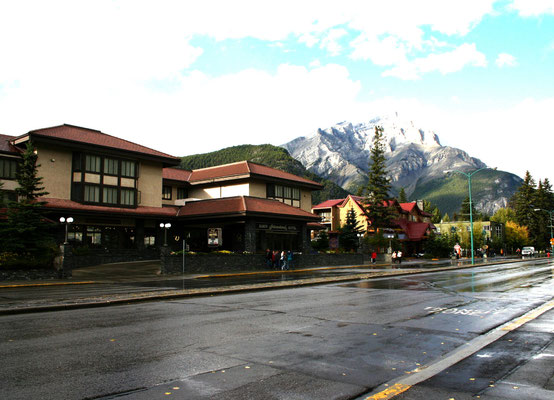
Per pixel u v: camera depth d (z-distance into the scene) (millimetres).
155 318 11773
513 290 18938
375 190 70812
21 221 27141
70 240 35906
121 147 39844
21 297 17141
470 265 42406
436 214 157000
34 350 8008
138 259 40000
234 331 9875
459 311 12922
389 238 64312
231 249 43750
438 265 46625
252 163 52500
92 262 35844
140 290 19672
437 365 7055
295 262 41312
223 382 6152
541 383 6121
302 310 13234
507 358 7504
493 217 143375
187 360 7316
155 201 43625
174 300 16203
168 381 6176
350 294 17828
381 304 14570
